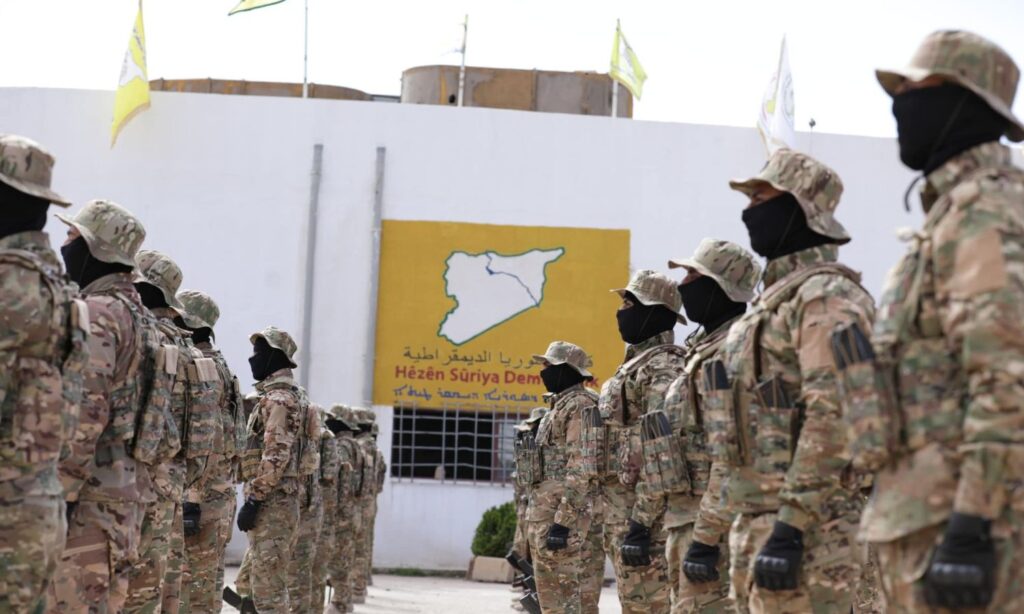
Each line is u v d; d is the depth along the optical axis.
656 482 6.35
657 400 7.76
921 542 3.48
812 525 4.52
